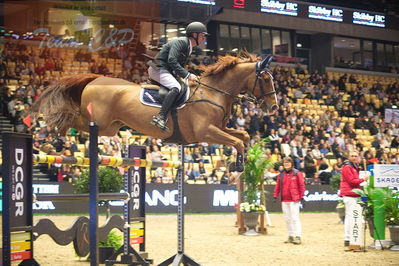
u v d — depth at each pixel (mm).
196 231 12633
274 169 19172
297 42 33969
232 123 20688
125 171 7926
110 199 7039
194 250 9477
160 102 6633
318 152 22156
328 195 20094
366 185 10336
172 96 6531
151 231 12500
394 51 36250
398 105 31625
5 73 21547
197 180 18734
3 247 5691
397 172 10211
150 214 16938
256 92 7043
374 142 25891
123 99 6723
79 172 16516
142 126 6695
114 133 7062
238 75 6969
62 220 14047
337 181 15336
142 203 8273
